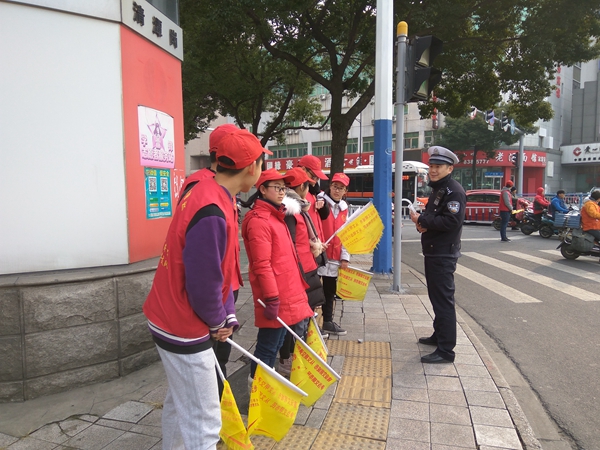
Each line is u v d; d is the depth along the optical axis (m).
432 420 2.89
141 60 3.85
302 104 20.48
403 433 2.74
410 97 6.07
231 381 3.42
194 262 1.77
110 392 3.22
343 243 4.27
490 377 3.55
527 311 5.76
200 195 1.87
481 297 6.49
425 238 3.88
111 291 3.36
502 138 28.66
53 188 3.30
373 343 4.32
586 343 4.59
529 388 3.63
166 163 4.26
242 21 10.14
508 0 10.59
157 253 4.09
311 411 3.01
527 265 8.85
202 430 1.94
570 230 9.48
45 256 3.31
